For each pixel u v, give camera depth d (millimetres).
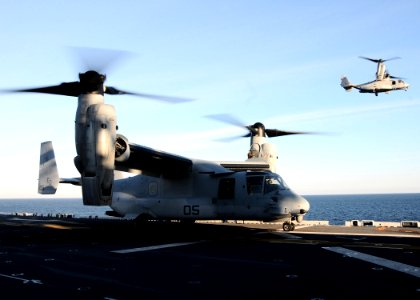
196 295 7930
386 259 11703
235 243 15992
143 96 17156
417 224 23812
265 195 20281
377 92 49719
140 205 23969
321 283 8805
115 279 9398
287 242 16172
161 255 12961
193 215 22125
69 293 8125
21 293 8141
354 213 138125
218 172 22031
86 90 16234
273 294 7949
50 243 16281
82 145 15945
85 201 16203
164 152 20938
